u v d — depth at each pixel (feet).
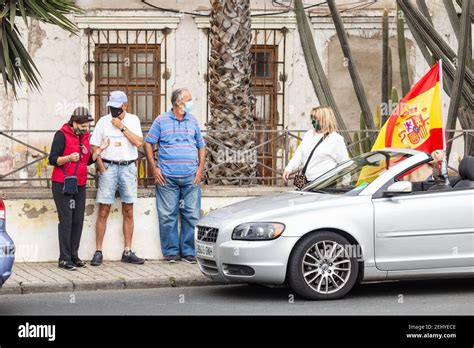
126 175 41.22
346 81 60.70
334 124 39.93
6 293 36.40
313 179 39.75
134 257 41.55
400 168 35.24
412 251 34.14
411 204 34.19
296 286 33.40
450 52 48.70
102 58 59.57
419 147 40.50
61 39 59.21
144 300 34.86
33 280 37.60
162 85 59.62
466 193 34.73
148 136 41.70
